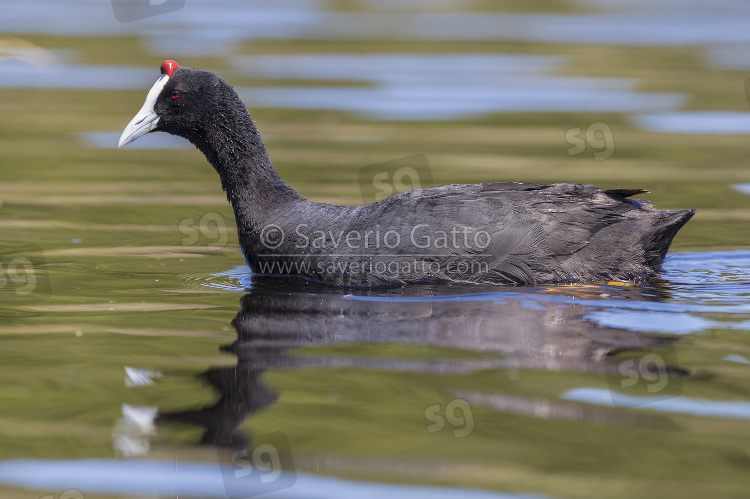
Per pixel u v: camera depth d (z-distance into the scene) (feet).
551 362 32.76
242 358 33.63
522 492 24.38
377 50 108.78
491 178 63.26
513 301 39.96
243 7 138.21
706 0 145.38
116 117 81.51
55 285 43.88
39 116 82.02
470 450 26.48
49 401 29.81
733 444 26.66
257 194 46.93
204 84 47.29
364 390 30.53
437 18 130.00
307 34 117.39
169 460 26.20
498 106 85.30
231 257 50.21
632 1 145.59
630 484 24.61
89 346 35.01
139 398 29.99
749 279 44.09
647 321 37.01
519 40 114.73
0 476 25.30
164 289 43.42
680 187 62.75
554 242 42.50
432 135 75.61
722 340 34.50
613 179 64.13
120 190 63.16
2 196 60.90
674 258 48.24
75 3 138.51
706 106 84.48
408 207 43.16
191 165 71.00
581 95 88.79
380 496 24.23
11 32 112.88
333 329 36.83
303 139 74.18
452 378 31.42
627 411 28.81
